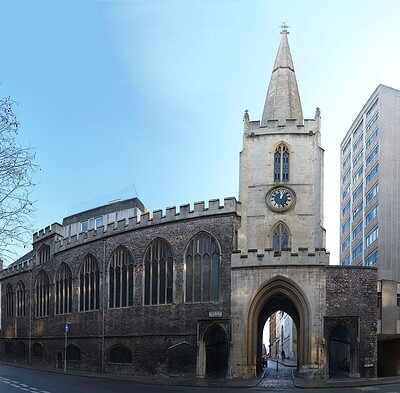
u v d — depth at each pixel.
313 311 42.12
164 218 50.91
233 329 43.78
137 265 52.38
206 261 48.00
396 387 34.88
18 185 19.73
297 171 52.47
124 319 52.56
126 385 39.09
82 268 59.41
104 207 68.56
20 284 73.00
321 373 41.00
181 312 48.03
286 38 59.84
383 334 44.53
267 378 44.25
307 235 51.12
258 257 44.06
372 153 86.25
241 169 53.25
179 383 40.53
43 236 68.19
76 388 35.44
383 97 84.38
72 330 59.12
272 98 57.41
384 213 80.50
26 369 58.09
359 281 42.69
